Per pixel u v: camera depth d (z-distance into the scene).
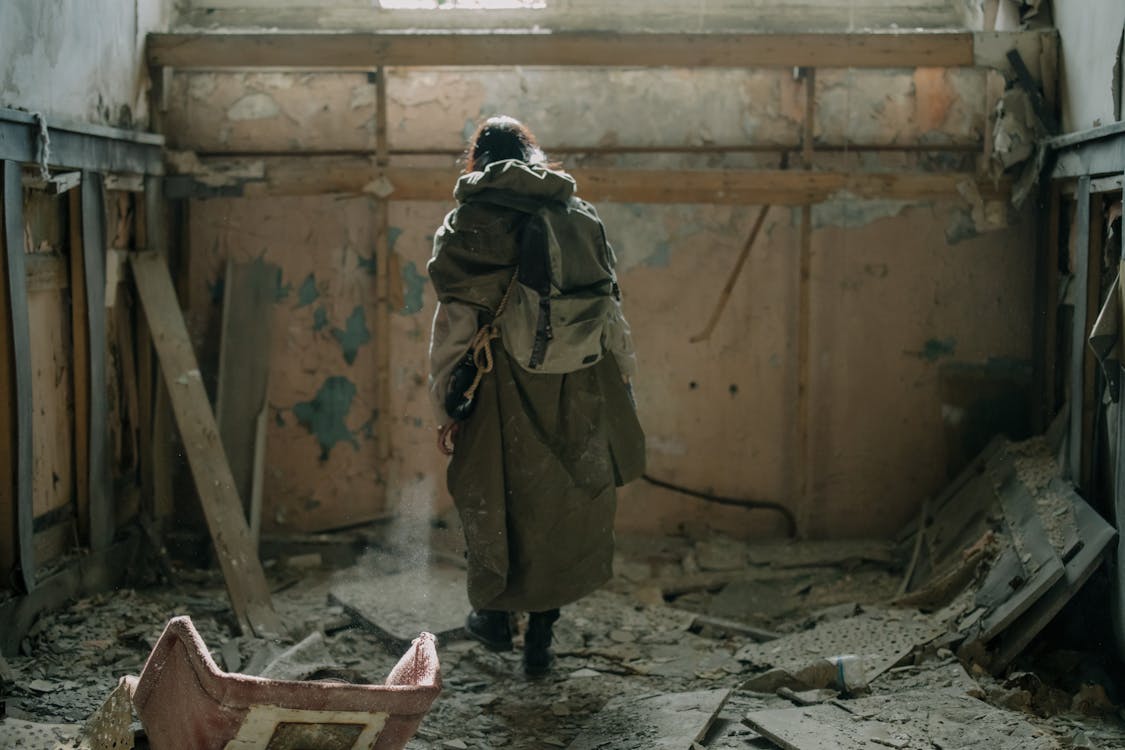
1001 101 4.60
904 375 5.00
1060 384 4.66
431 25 5.13
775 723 3.08
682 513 5.13
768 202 4.77
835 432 5.04
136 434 4.68
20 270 3.52
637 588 4.62
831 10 5.11
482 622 3.57
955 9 5.12
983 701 3.33
